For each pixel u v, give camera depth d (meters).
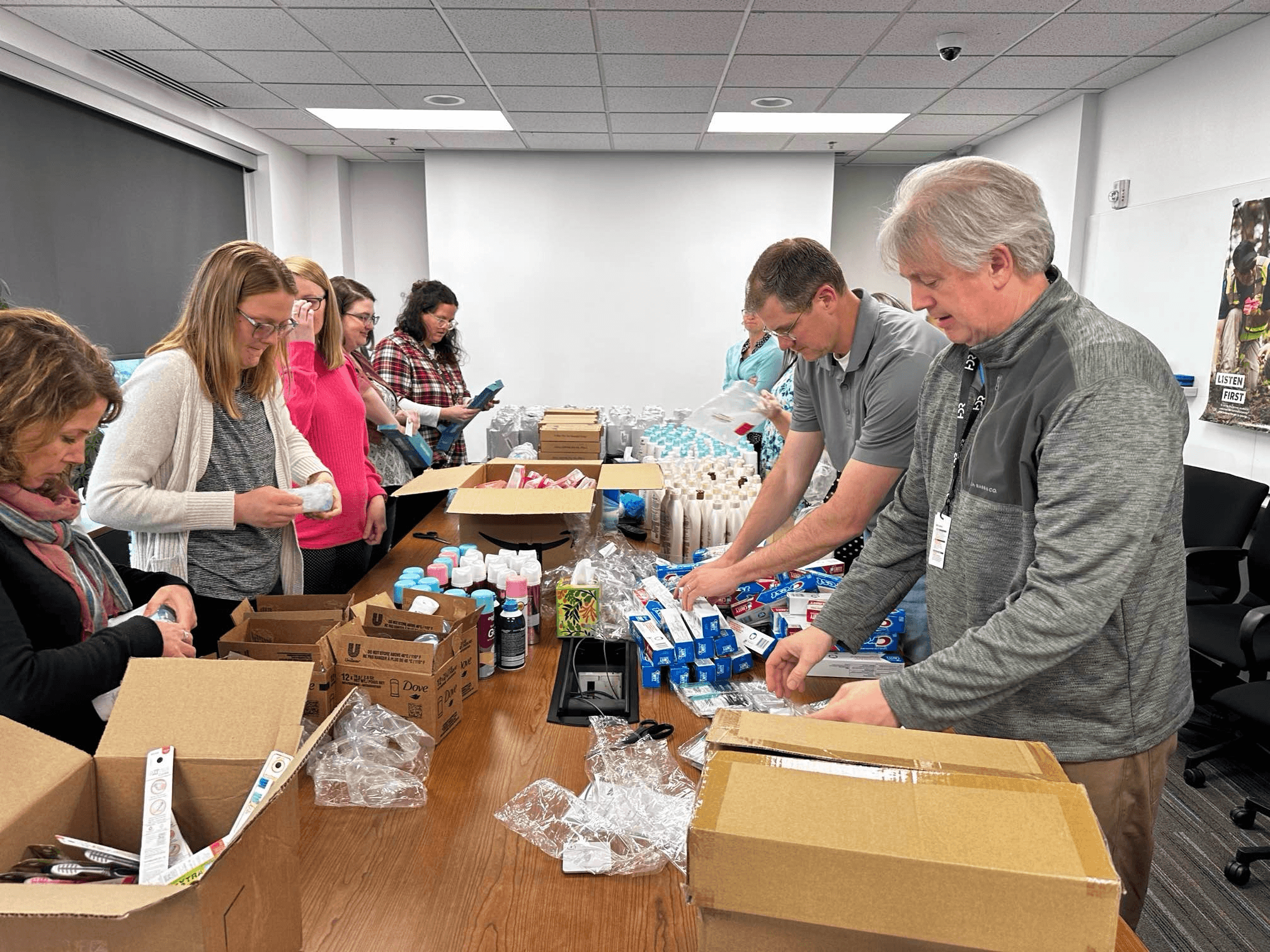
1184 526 3.24
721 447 3.15
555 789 1.16
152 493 1.57
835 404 1.75
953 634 1.19
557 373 6.82
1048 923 0.60
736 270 6.66
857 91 4.80
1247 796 2.62
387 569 2.16
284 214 6.39
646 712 1.41
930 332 1.56
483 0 3.44
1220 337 3.94
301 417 2.27
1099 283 4.96
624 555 2.11
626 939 0.90
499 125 5.68
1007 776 0.74
